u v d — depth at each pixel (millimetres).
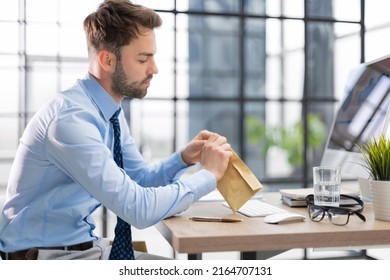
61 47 4195
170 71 3650
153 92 3715
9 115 4086
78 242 1297
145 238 4598
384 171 1164
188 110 11258
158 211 1136
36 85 4203
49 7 4004
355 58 3748
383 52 3670
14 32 3918
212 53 11156
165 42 3598
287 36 8852
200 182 1209
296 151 9328
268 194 1712
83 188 1271
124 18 1240
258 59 10508
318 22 3748
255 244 989
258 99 4059
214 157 1265
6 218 1268
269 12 7680
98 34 1273
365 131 1502
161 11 3475
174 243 1002
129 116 3953
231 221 1146
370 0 3658
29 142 1227
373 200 1180
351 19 3713
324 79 8656
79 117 1193
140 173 1571
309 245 1012
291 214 1156
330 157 1739
